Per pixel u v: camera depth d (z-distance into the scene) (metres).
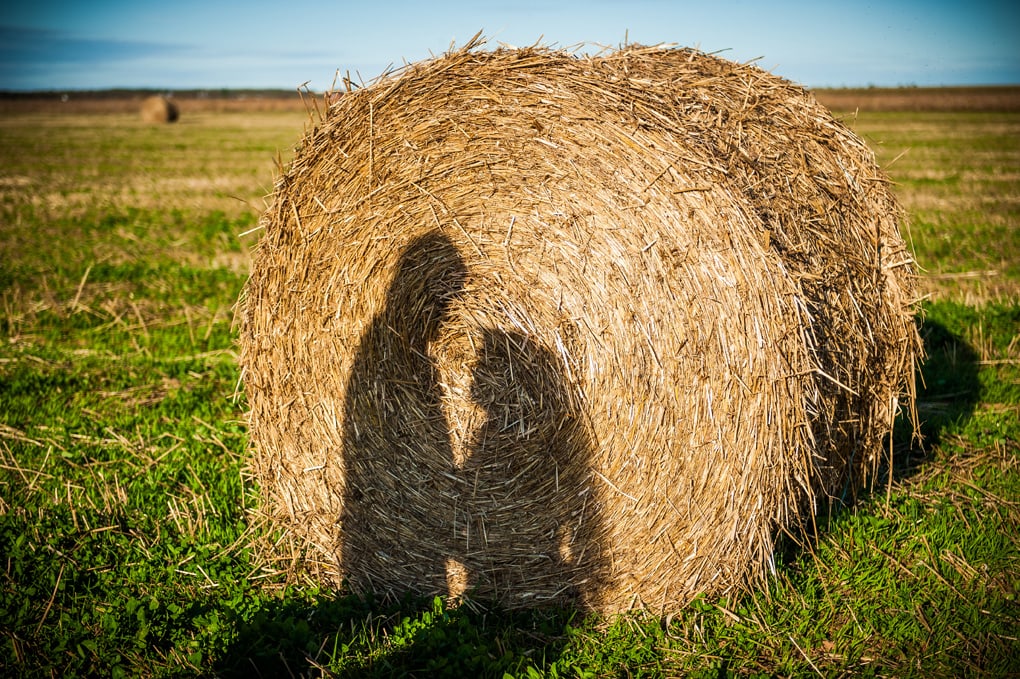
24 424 6.28
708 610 4.04
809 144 4.55
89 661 3.68
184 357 7.77
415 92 4.19
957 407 6.42
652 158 3.83
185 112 70.19
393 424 4.29
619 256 3.88
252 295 4.54
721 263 3.74
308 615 4.06
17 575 4.29
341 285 4.29
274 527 4.70
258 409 4.62
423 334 4.25
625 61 4.35
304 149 4.41
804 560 4.47
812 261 4.14
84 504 5.07
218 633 3.87
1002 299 9.15
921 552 4.52
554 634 4.01
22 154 28.77
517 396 4.14
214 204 17.38
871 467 5.00
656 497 3.98
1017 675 3.59
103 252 12.20
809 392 3.88
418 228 4.20
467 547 4.24
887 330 4.69
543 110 4.01
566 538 4.14
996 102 62.06
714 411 3.82
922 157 25.08
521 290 4.11
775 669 3.69
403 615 4.10
